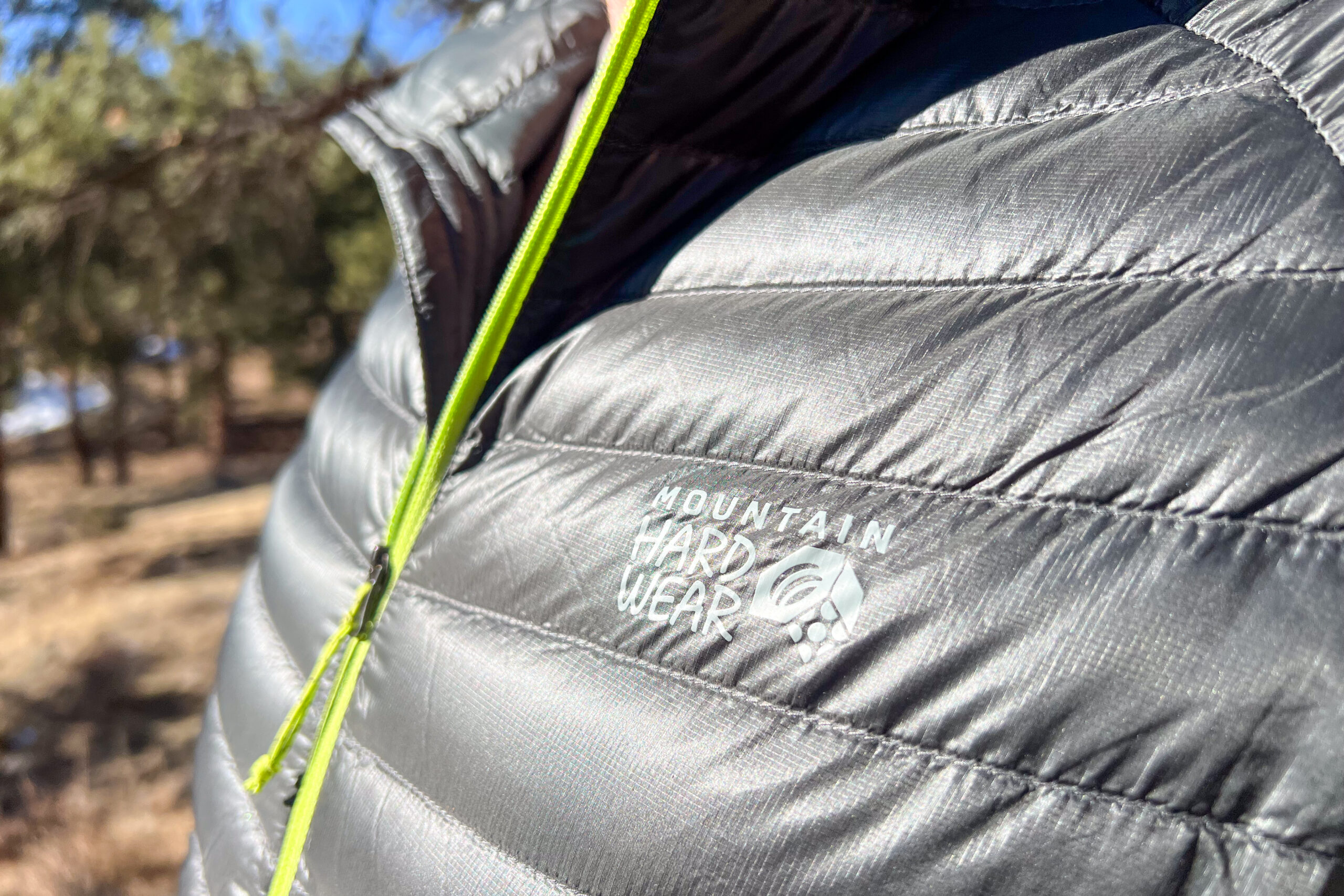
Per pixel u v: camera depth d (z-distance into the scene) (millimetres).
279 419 11227
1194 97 261
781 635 254
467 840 287
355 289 4137
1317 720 208
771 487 267
